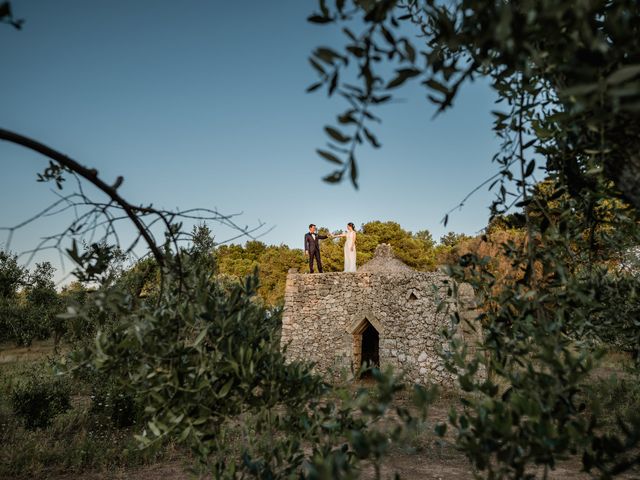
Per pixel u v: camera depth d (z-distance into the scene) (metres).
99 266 1.75
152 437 2.17
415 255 32.94
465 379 1.57
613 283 2.43
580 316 1.73
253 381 2.20
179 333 2.05
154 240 1.87
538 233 2.03
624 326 2.35
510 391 1.55
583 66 1.09
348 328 13.71
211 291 2.36
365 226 34.97
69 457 5.74
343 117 1.14
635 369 3.49
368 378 12.44
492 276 1.98
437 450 5.73
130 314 1.90
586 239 2.51
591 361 1.37
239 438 4.25
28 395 6.75
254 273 2.37
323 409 2.33
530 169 1.81
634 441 1.30
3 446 5.89
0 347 13.33
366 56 1.16
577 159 1.93
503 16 0.90
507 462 1.37
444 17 1.14
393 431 1.35
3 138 1.32
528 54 1.10
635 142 1.40
